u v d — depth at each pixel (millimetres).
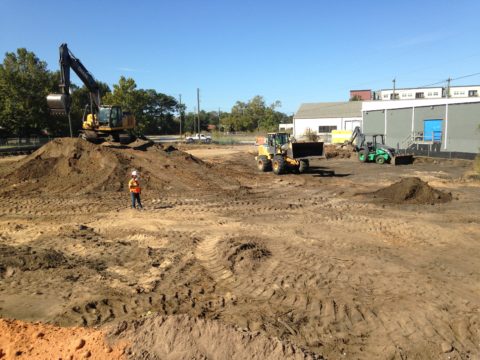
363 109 46406
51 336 6188
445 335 6391
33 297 7809
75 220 13609
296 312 7156
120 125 26109
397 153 31312
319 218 13648
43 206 15641
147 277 8758
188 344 5594
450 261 9523
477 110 31766
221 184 20312
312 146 24656
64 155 21281
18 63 54531
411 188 16719
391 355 5930
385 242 10992
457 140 33688
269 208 15250
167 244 10945
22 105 53062
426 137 37375
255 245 10477
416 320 6789
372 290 7938
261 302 7551
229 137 79750
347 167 28781
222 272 8977
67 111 22609
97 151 21469
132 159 21953
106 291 8031
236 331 5789
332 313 7090
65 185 19016
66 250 10508
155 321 6043
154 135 111625
